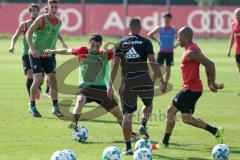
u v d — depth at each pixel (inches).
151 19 6766.7
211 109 2143.2
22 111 2036.2
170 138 1604.3
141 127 1507.1
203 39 6840.6
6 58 4611.2
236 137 1635.1
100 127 1758.1
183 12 6811.0
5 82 3006.9
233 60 4562.0
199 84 1440.7
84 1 6875.0
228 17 6835.6
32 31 1905.8
